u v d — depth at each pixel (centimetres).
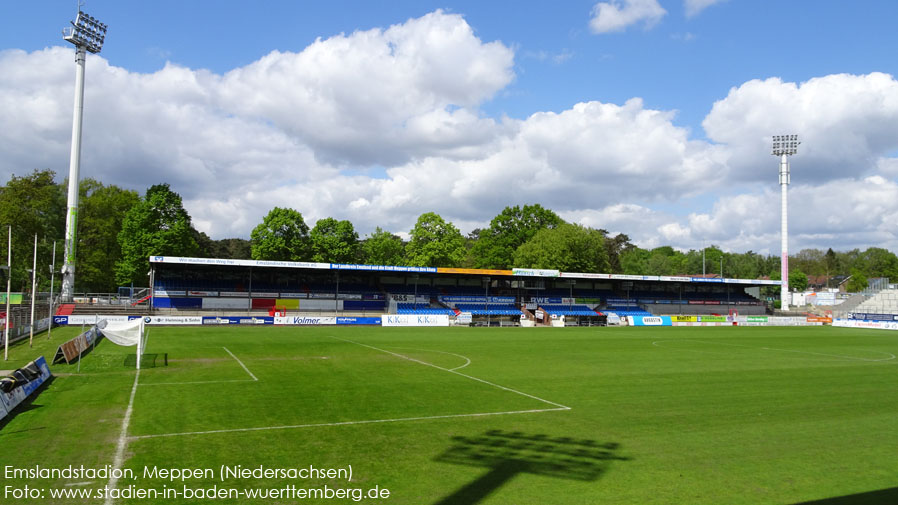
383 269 6525
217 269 6869
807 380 2502
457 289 7838
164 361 2747
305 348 3531
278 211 8306
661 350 3872
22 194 7150
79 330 4475
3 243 6625
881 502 1012
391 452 1268
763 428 1559
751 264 16000
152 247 7288
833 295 11238
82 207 8106
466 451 1287
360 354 3256
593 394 2056
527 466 1184
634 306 8281
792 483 1109
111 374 2305
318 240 8538
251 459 1198
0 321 3294
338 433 1425
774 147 9294
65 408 1639
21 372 1827
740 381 2439
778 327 7300
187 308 6269
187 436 1368
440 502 974
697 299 8819
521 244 9556
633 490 1052
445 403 1834
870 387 2325
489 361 3053
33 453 1209
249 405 1739
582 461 1227
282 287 6975
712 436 1462
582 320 7338
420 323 6444
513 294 8044
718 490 1060
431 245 8831
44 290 7469
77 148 6138
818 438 1459
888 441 1441
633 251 14238
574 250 8681
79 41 6203
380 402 1830
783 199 9238
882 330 6762
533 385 2244
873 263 16638
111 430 1406
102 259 8006
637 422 1608
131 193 8650
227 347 3494
